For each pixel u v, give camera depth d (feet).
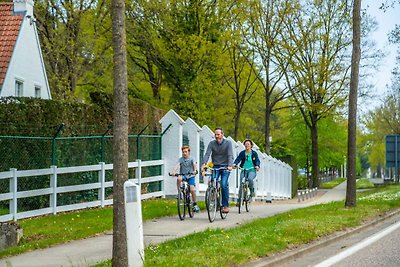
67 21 130.93
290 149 231.71
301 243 45.65
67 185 73.05
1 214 64.13
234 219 64.54
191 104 153.99
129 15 150.51
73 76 130.21
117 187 33.35
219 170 64.59
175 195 90.79
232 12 155.74
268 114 173.99
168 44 152.15
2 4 119.14
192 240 44.68
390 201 84.69
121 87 33.01
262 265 36.35
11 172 62.08
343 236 51.80
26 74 118.42
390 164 138.51
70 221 61.00
